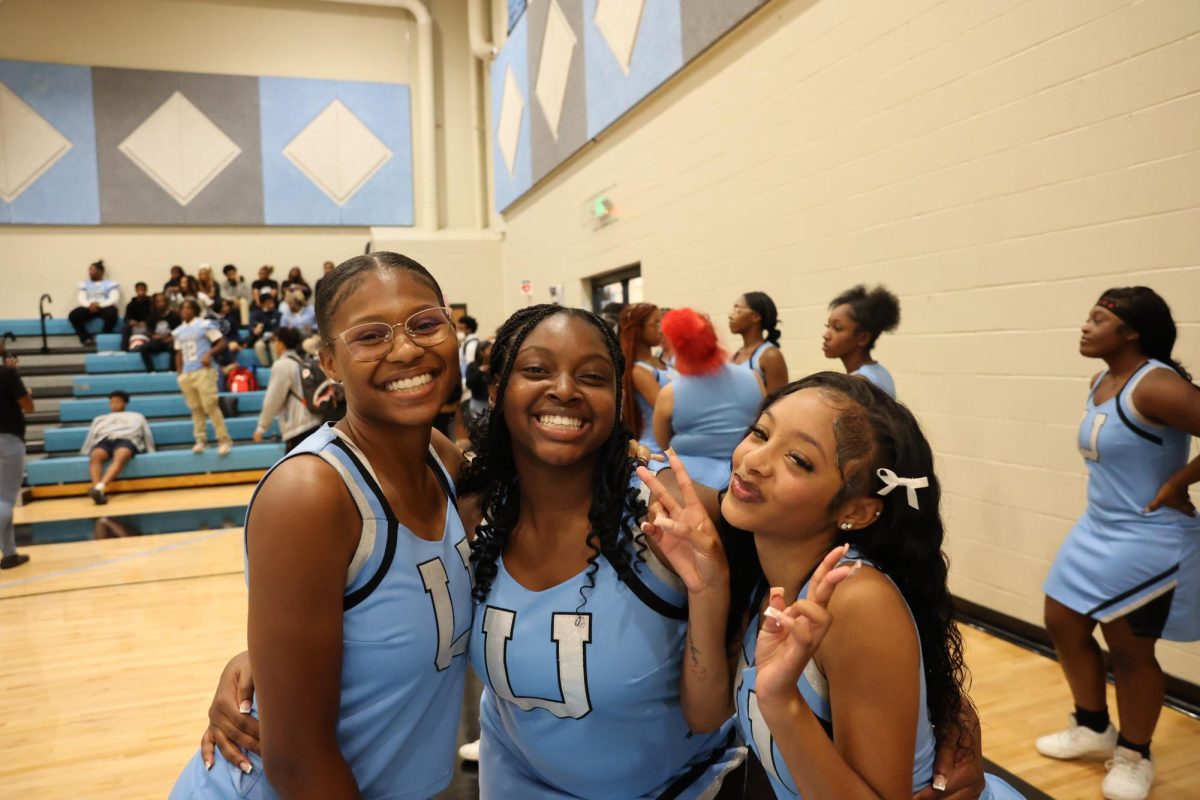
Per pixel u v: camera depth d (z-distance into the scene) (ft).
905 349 11.69
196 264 34.65
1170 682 8.60
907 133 11.37
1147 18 8.16
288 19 34.88
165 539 18.25
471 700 9.18
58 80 32.63
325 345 3.46
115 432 24.44
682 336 9.05
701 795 4.02
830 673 2.93
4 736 8.89
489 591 3.77
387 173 36.14
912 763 2.84
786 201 14.32
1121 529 7.08
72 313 32.07
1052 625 7.62
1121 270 8.57
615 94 20.97
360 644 3.31
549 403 3.46
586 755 3.79
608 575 3.60
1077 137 8.96
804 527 3.07
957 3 10.39
